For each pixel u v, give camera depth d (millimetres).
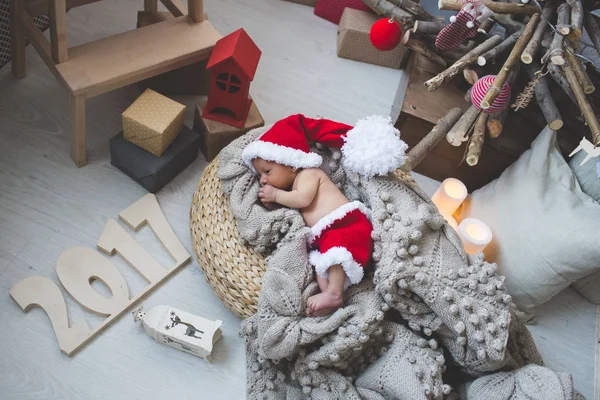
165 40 1993
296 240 1748
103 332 1815
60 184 2008
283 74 2354
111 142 1989
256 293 1766
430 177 2232
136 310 1792
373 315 1677
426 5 2395
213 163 1930
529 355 1793
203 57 2039
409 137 2162
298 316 1698
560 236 1826
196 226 1857
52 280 1862
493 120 1987
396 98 2369
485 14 1863
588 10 1983
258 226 1771
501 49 1972
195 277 1936
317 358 1681
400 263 1677
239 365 1824
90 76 1864
